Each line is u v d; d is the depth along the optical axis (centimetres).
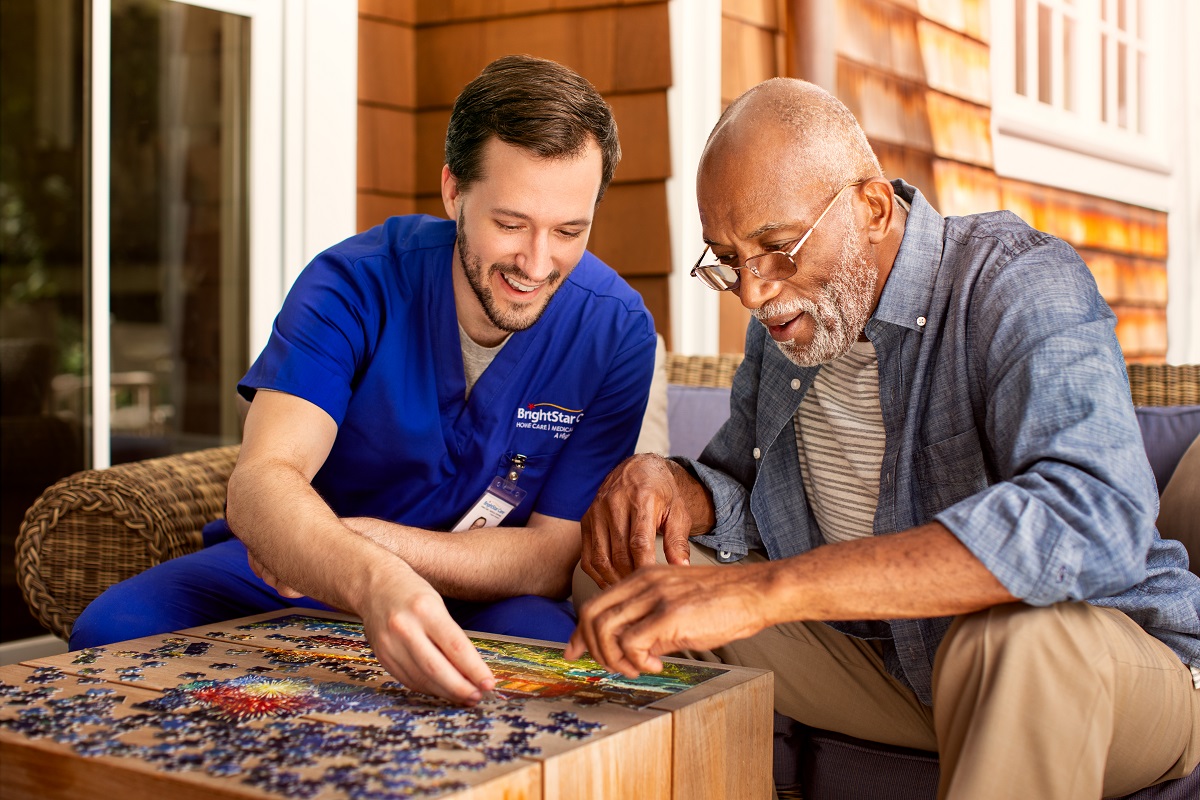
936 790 157
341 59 315
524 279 163
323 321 170
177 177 305
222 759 98
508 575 173
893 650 158
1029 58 396
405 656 118
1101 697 112
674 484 163
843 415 162
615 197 334
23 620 304
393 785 91
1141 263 441
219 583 179
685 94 322
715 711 118
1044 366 128
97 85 290
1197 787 139
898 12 346
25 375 319
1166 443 193
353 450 181
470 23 343
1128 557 113
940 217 155
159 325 306
